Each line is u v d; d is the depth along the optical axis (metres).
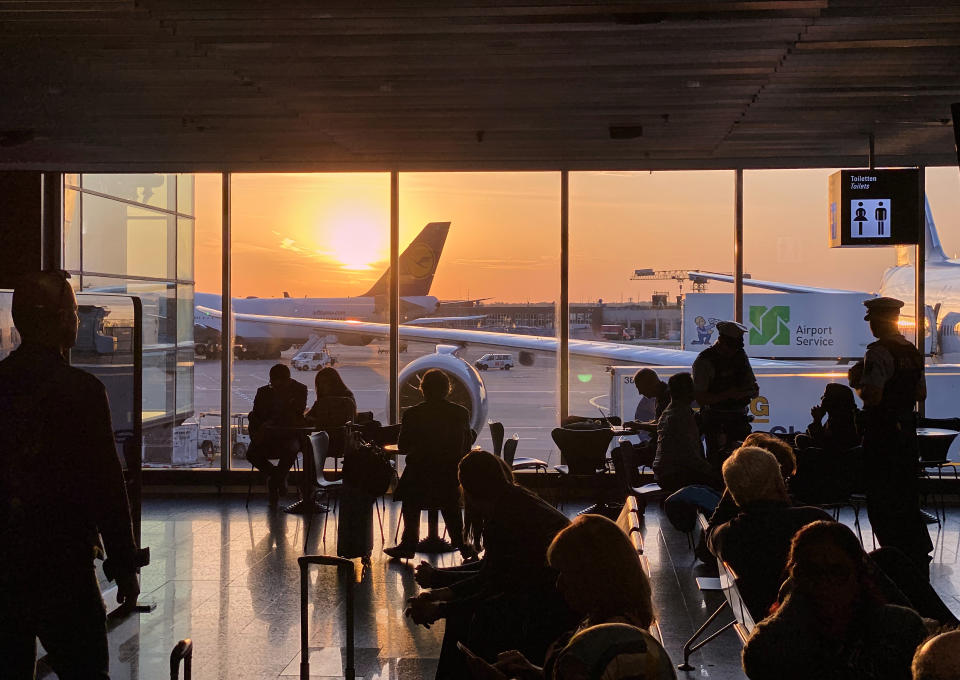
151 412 11.55
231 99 7.72
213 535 8.82
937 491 10.52
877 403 6.08
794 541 2.94
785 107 7.96
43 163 10.59
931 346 10.62
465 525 7.69
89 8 5.55
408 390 11.45
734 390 8.03
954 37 6.06
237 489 11.30
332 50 6.36
